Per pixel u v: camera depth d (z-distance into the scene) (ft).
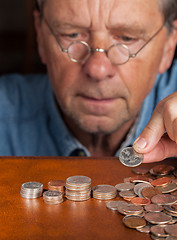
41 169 1.53
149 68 2.06
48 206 1.23
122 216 1.17
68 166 1.56
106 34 1.93
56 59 2.04
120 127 2.22
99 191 1.28
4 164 1.58
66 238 1.05
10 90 2.76
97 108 2.04
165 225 1.09
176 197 1.23
